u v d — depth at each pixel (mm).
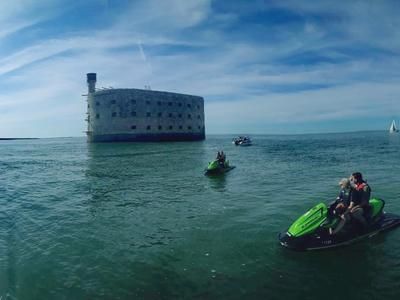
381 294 6988
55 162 45688
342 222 9578
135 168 34844
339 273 7973
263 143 90000
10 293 7645
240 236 11102
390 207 14484
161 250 10117
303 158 41062
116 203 17500
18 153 70688
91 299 7305
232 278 7988
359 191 9828
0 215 15711
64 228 13008
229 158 43062
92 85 111500
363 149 55688
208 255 9531
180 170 31844
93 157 52844
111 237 11625
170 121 113125
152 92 108062
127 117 103312
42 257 9875
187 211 15078
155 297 7270
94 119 108625
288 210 14461
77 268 8961
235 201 16734
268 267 8469
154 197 18750
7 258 9859
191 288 7598
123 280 8148
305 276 7902
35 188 23688
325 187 20000
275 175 25969
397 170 26797
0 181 27781
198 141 119438
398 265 8281
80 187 23438
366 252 9094
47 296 7492
